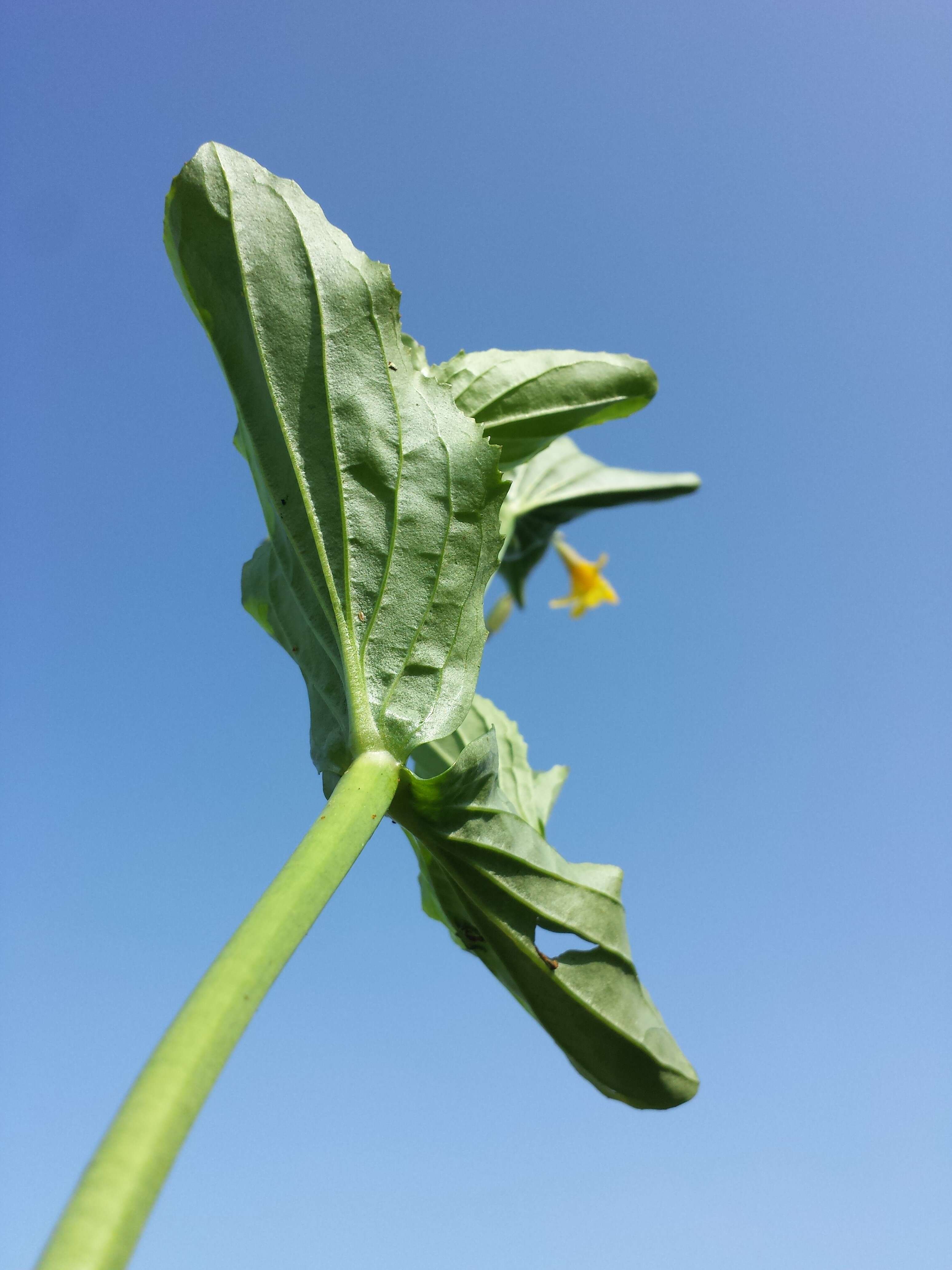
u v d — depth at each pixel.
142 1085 0.07
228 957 0.08
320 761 0.11
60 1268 0.06
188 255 0.11
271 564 0.13
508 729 0.16
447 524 0.12
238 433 0.12
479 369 0.15
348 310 0.11
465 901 0.12
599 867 0.12
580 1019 0.12
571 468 0.21
